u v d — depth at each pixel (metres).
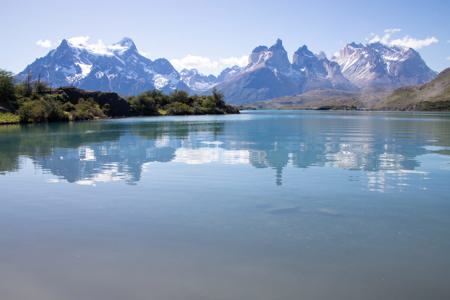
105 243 8.52
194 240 8.64
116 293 6.36
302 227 9.52
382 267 7.27
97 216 10.59
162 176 16.69
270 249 8.10
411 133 46.66
